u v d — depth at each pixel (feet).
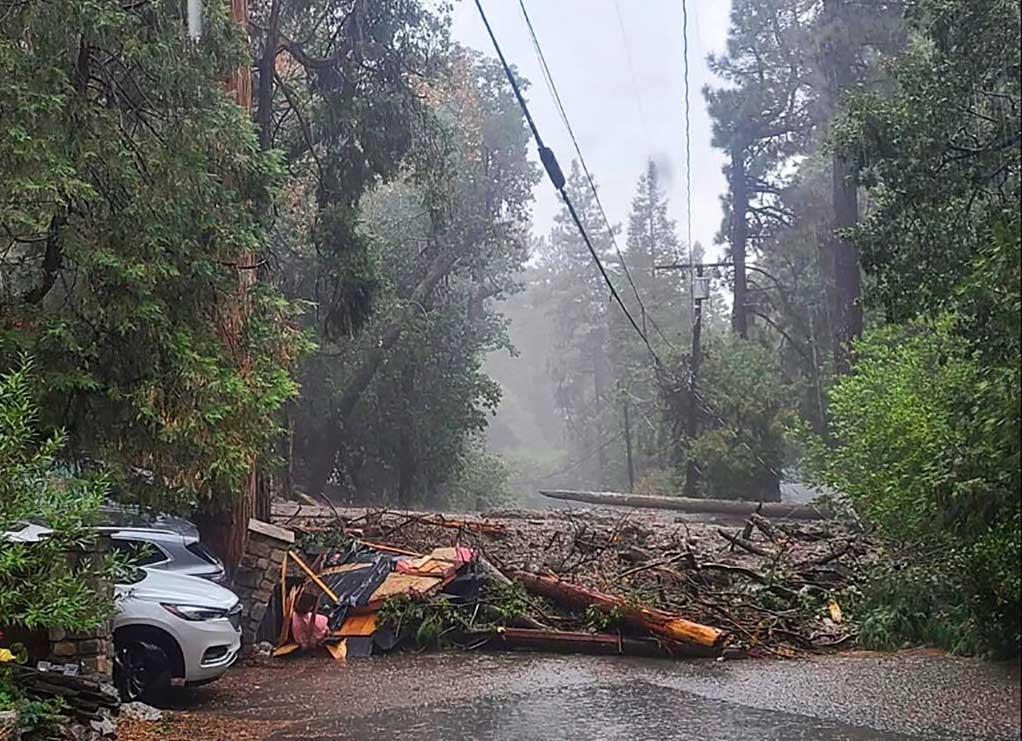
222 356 34.01
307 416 110.01
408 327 112.98
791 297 149.18
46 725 23.03
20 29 30.86
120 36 32.89
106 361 32.27
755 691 33.24
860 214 125.29
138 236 32.12
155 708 30.04
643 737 26.73
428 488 123.65
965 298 29.07
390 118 63.00
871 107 37.76
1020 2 32.99
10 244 32.24
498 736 27.04
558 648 42.91
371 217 123.03
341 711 30.58
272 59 59.36
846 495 53.52
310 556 49.93
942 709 29.58
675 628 41.32
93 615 24.79
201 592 32.71
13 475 23.76
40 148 29.22
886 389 50.06
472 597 45.37
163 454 33.14
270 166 36.19
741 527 77.97
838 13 97.04
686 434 111.45
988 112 36.27
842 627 44.88
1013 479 30.48
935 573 44.11
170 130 33.78
